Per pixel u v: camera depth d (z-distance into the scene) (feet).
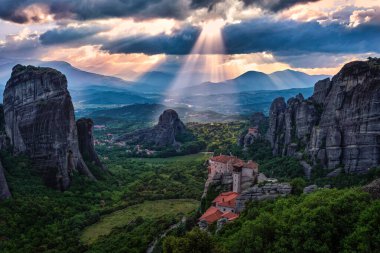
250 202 415.64
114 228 568.41
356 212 284.41
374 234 249.75
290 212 320.91
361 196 304.09
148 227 529.45
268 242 292.81
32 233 511.81
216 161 579.07
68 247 491.31
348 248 253.24
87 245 501.56
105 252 465.06
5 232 492.54
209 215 442.91
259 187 432.25
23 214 547.08
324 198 326.24
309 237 272.92
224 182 524.11
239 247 298.15
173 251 280.92
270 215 327.26
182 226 462.60
